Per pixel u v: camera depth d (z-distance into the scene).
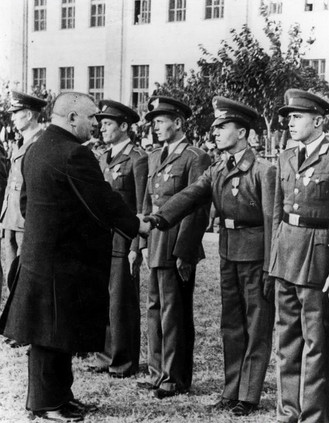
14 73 24.08
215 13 19.91
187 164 5.24
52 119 4.71
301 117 4.34
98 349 4.55
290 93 4.41
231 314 4.87
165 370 5.14
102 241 4.59
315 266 4.29
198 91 14.59
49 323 4.42
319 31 17.20
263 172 4.65
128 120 5.87
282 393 4.53
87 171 4.48
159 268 5.16
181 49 20.64
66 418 4.54
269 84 13.55
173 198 4.91
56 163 4.48
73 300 4.46
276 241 4.50
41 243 4.48
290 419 4.49
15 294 4.57
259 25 18.53
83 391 5.20
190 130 14.84
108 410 4.78
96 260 4.57
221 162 4.95
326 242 4.30
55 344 4.39
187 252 5.05
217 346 6.40
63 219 4.48
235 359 4.87
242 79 13.76
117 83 22.23
